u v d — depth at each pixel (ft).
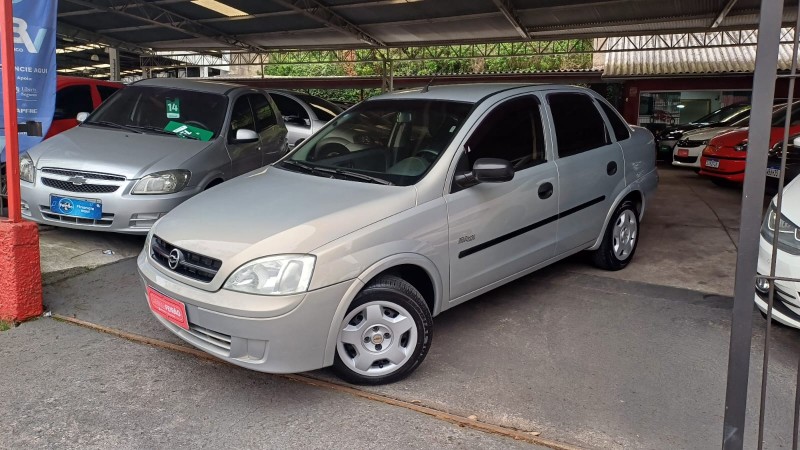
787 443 9.39
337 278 10.08
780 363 11.95
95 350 12.27
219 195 12.35
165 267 11.00
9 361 11.71
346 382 11.14
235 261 9.96
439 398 10.69
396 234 10.96
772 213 12.50
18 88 13.83
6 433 9.45
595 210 16.07
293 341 9.86
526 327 13.73
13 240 13.03
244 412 10.19
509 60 86.89
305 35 54.03
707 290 16.24
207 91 22.57
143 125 21.36
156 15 49.78
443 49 76.79
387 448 9.25
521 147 13.97
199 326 10.37
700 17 40.86
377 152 13.32
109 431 9.58
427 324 11.16
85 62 84.12
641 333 13.43
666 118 60.03
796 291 11.43
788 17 36.58
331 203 11.14
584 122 16.17
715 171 32.81
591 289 16.21
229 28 53.06
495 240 12.97
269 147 23.48
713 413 10.25
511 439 9.51
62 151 18.62
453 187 12.16
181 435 9.52
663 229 23.56
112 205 17.42
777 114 29.73
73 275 16.49
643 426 9.86
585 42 80.12
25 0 13.64
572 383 11.23
